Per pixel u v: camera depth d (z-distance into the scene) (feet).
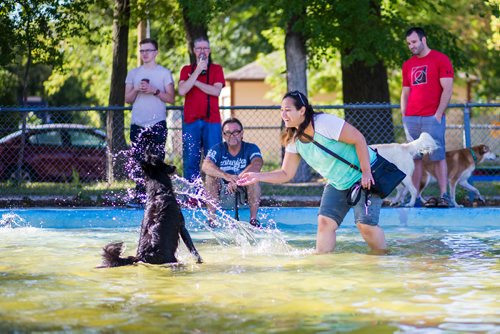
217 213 28.35
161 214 19.06
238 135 27.37
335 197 20.71
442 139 30.17
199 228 27.91
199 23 40.68
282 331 11.62
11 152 44.21
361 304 13.70
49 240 24.41
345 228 27.89
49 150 45.32
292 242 23.81
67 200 34.19
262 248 22.22
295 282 16.14
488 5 41.75
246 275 17.11
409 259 19.66
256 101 94.58
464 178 33.24
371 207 20.43
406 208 29.60
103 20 55.98
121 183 35.76
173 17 47.88
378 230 20.76
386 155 30.14
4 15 38.99
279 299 14.19
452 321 12.30
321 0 42.45
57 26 40.29
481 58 83.30
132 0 44.50
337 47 45.14
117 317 12.64
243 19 84.74
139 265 18.56
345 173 19.79
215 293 14.83
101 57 69.10
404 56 43.70
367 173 19.27
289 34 46.11
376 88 48.70
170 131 40.75
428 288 15.35
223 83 31.76
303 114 19.10
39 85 100.22
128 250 21.97
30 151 44.83
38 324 12.12
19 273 17.44
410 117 30.40
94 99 110.63
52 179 45.34
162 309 13.29
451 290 15.12
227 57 115.03
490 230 27.30
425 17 66.13
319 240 21.06
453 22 77.77
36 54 41.01
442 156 30.35
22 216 29.76
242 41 105.70
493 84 89.25
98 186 36.78
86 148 46.11
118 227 29.32
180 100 82.58
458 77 87.51
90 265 18.72
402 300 14.08
